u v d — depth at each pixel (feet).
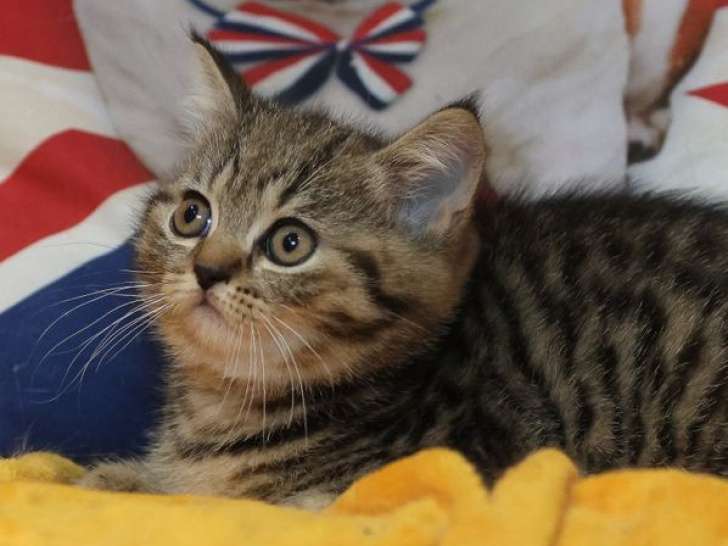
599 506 1.06
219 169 1.32
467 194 1.27
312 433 1.28
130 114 1.56
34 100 1.53
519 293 1.35
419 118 1.51
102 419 1.47
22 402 1.42
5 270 1.45
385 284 1.27
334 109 1.51
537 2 1.51
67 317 1.44
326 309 1.24
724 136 1.54
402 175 1.29
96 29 1.55
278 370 1.27
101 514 1.06
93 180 1.53
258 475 1.29
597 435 1.29
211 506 1.07
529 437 1.27
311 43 1.52
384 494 1.08
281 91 1.53
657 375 1.28
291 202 1.26
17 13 1.55
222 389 1.34
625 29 1.57
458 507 1.04
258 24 1.51
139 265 1.34
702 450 1.28
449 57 1.51
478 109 1.33
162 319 1.31
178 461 1.36
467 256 1.33
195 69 1.43
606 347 1.30
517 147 1.54
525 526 1.01
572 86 1.54
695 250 1.35
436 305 1.30
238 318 1.23
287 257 1.24
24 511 1.07
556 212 1.43
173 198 1.34
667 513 1.04
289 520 1.04
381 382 1.29
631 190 1.49
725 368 1.27
